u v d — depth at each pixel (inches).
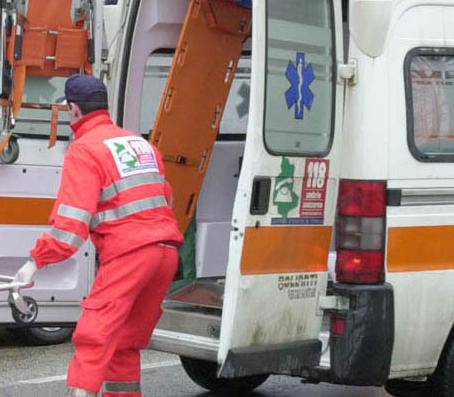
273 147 659.4
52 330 1021.8
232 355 652.1
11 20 882.8
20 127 940.0
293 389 879.1
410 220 692.1
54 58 909.8
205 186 893.8
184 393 854.5
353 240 681.0
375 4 673.0
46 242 633.0
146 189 665.0
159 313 685.9
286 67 666.2
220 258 892.6
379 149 679.1
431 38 705.6
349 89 684.1
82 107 671.8
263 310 666.2
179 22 855.7
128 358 683.4
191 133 850.1
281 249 669.9
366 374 677.9
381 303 677.3
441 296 707.4
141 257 650.8
